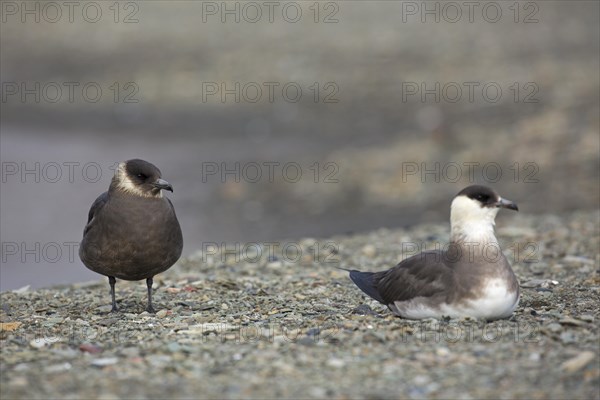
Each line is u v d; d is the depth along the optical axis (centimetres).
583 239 1507
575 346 815
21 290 1294
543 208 1888
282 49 3822
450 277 892
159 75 3644
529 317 932
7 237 1916
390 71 3419
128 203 1037
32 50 4056
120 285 1285
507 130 2522
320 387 724
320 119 3022
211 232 1952
